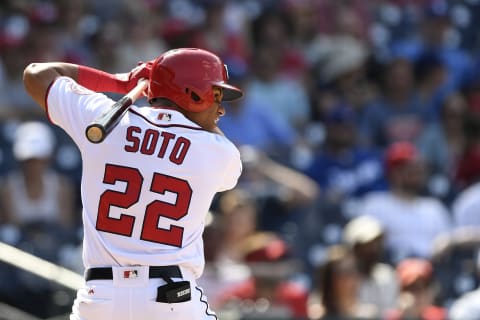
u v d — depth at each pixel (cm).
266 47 4059
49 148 3034
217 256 2550
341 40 4403
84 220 1370
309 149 3572
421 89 4188
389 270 2775
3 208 2898
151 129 1370
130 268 1341
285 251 2605
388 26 4828
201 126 1418
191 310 1366
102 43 3662
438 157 3884
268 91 3922
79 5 3803
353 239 2745
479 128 3666
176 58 1402
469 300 2547
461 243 3005
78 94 1391
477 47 4916
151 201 1350
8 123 3166
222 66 1423
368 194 3403
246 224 2786
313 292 2991
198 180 1374
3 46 3569
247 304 2484
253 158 3191
